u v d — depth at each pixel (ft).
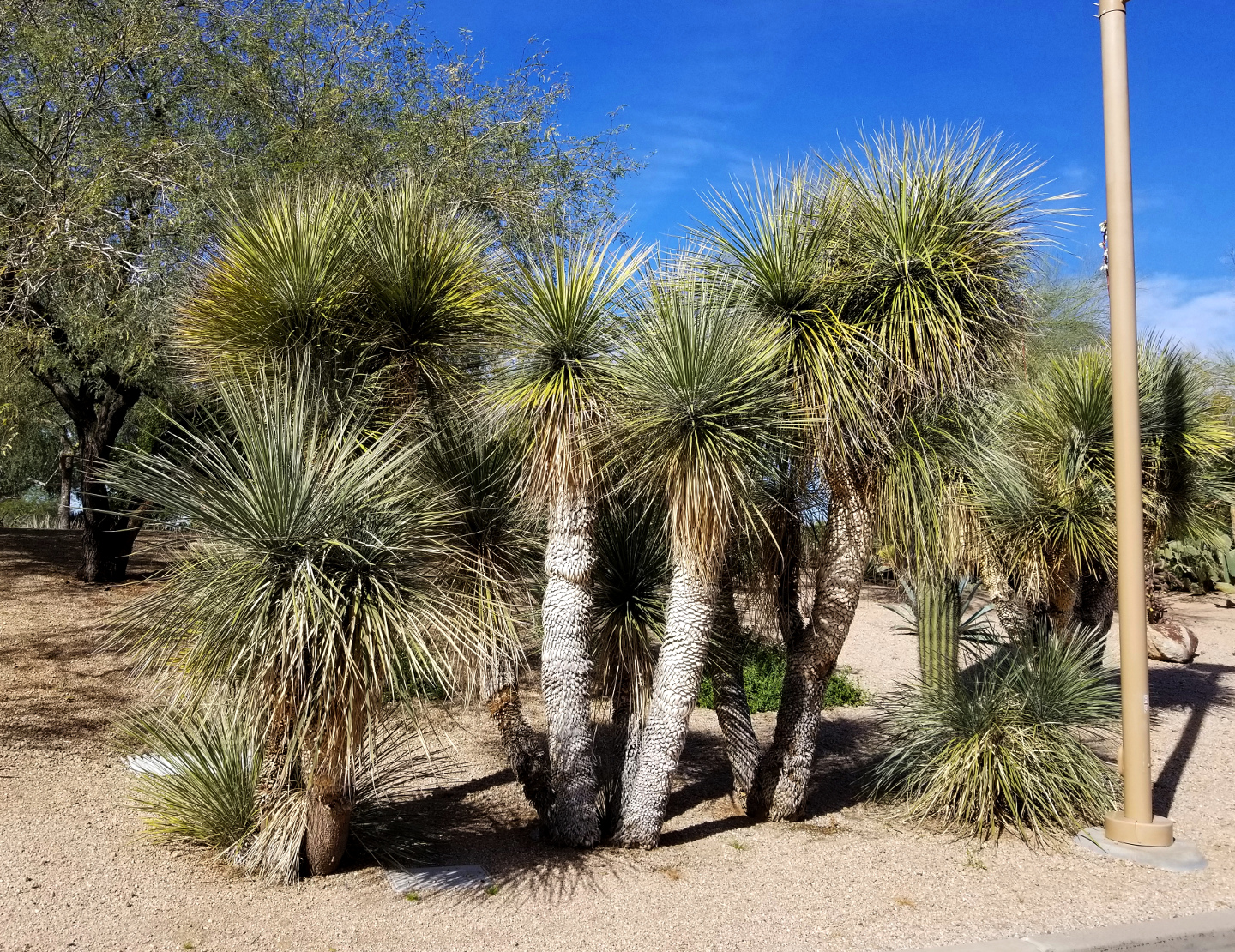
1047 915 15.11
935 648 23.43
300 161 32.96
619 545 20.15
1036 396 26.03
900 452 18.29
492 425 18.02
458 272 19.44
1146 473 26.78
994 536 23.86
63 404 36.50
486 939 13.61
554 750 17.87
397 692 14.60
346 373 18.63
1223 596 58.95
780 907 15.23
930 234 17.58
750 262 17.72
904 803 20.92
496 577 18.79
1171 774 24.43
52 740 21.36
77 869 15.05
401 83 40.06
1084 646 24.48
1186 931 14.44
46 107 32.45
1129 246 19.40
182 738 17.25
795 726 20.07
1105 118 19.72
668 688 17.83
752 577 21.04
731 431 15.72
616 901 15.28
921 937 14.12
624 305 16.94
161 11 33.78
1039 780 19.25
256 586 13.43
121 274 30.27
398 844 16.87
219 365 18.81
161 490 14.26
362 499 14.17
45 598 33.71
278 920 13.83
